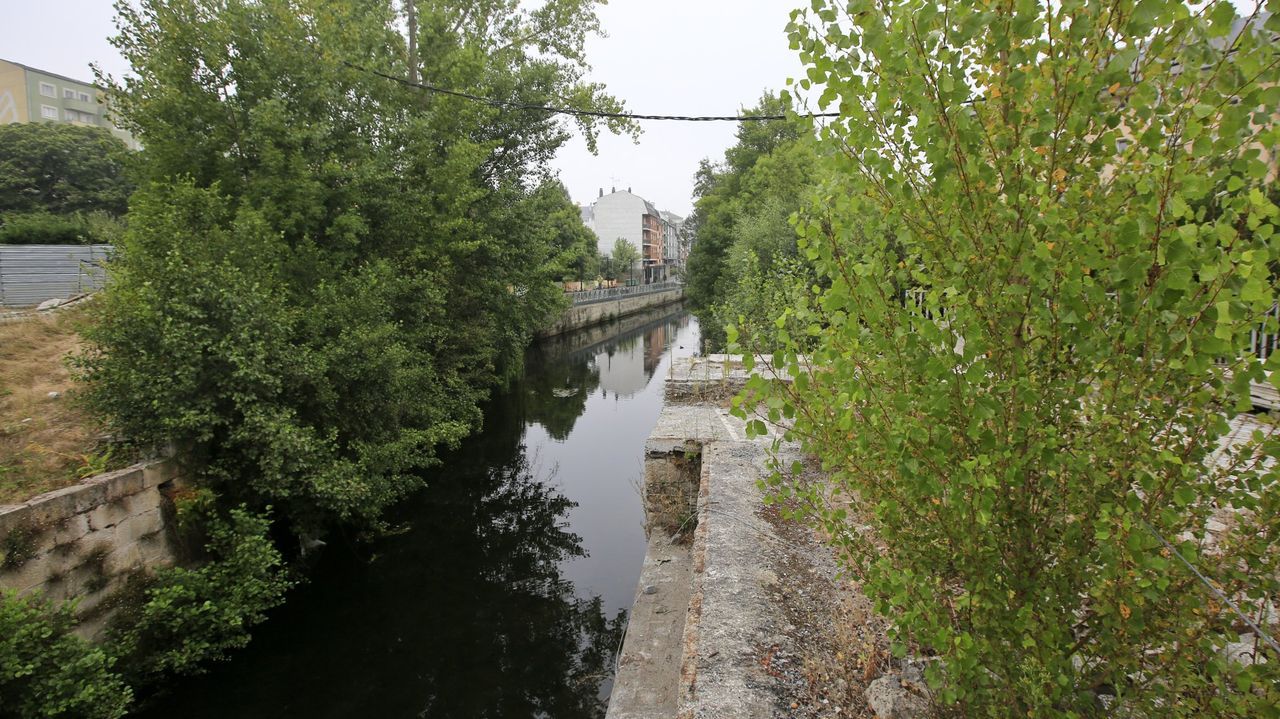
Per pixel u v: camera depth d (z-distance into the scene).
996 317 2.07
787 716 3.21
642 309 68.56
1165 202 1.70
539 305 20.30
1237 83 1.67
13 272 16.27
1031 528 2.23
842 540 2.78
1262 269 1.57
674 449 8.07
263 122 10.45
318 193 11.26
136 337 7.30
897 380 2.23
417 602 9.41
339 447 9.15
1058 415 2.15
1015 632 2.24
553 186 20.05
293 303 9.98
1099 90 1.87
